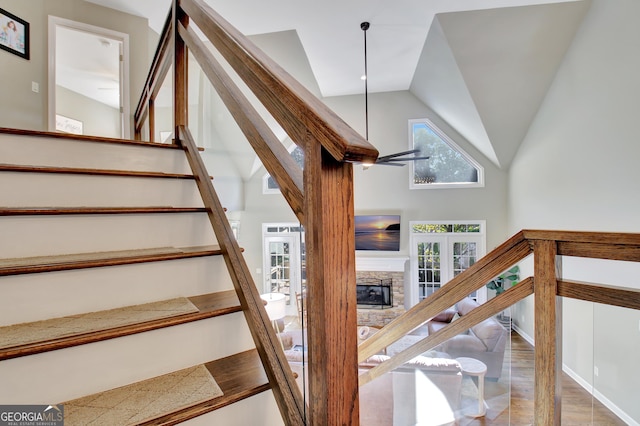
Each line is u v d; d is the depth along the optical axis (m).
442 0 3.09
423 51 4.29
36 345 0.67
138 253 1.04
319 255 0.50
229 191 1.31
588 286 0.85
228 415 0.73
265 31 3.58
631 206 2.93
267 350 0.83
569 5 3.32
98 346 0.74
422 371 2.15
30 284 0.80
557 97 4.11
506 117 4.83
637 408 2.53
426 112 6.05
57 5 3.25
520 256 1.00
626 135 2.97
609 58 3.14
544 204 4.51
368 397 2.08
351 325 0.53
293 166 0.67
